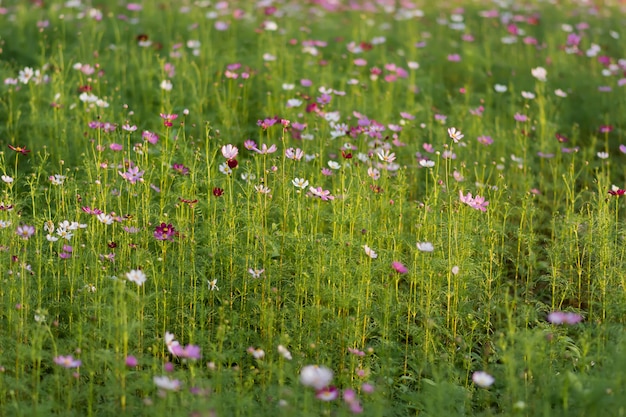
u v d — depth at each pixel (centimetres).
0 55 823
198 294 473
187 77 744
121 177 570
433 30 1098
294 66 832
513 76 901
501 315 499
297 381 386
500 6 1234
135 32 934
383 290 468
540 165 711
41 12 966
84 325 429
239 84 775
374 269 471
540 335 398
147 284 469
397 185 575
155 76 794
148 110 733
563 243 531
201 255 505
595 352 435
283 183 520
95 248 492
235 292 486
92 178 567
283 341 415
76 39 895
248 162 538
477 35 1096
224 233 493
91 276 461
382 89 835
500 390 423
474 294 504
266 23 922
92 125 583
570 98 857
